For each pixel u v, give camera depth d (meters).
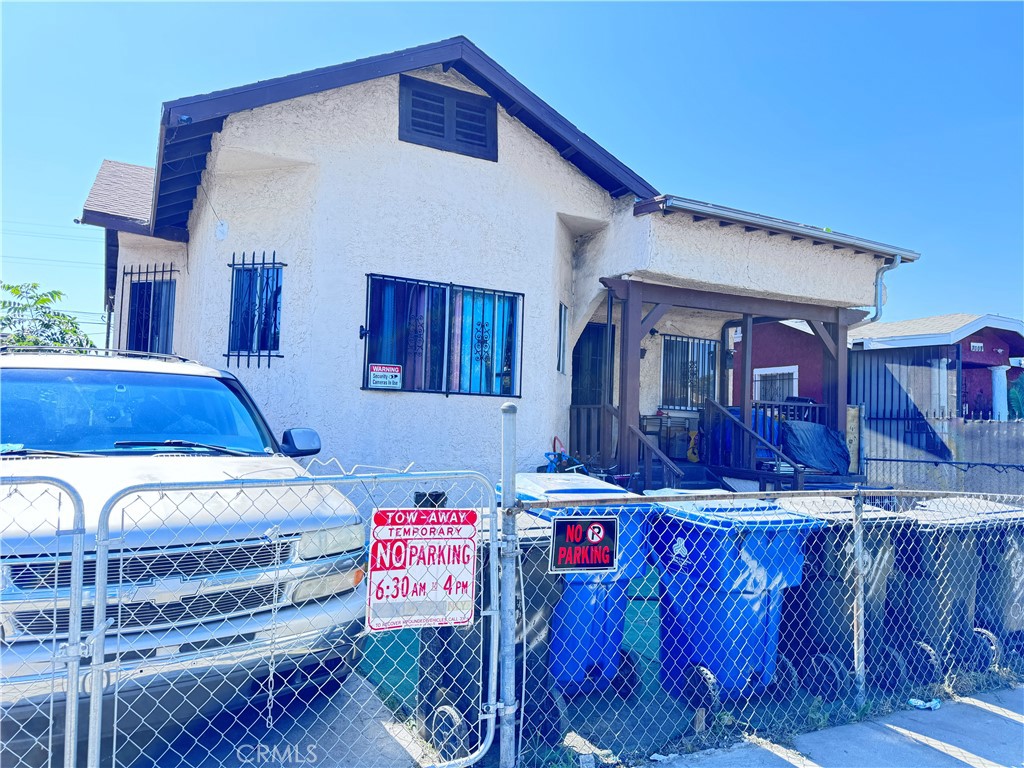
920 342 12.70
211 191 7.65
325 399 7.16
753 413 9.62
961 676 4.66
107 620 2.68
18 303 12.62
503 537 3.30
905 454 12.63
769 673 4.21
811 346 14.20
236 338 7.46
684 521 4.26
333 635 3.31
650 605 5.34
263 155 6.99
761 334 15.38
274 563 3.24
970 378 15.59
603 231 9.05
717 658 4.07
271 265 7.38
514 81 7.89
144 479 3.36
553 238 8.57
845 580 4.43
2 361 4.26
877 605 4.55
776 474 8.75
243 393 4.98
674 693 4.29
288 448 4.70
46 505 2.95
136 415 4.26
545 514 4.17
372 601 2.97
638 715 4.03
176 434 4.26
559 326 9.00
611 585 4.07
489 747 3.30
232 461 3.97
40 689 2.65
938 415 12.21
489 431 8.02
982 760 3.61
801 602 4.62
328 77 6.94
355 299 7.35
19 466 3.39
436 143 7.87
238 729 3.62
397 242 7.60
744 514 4.25
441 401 7.75
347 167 7.36
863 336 14.85
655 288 8.74
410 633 5.11
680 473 7.73
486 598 3.52
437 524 3.08
